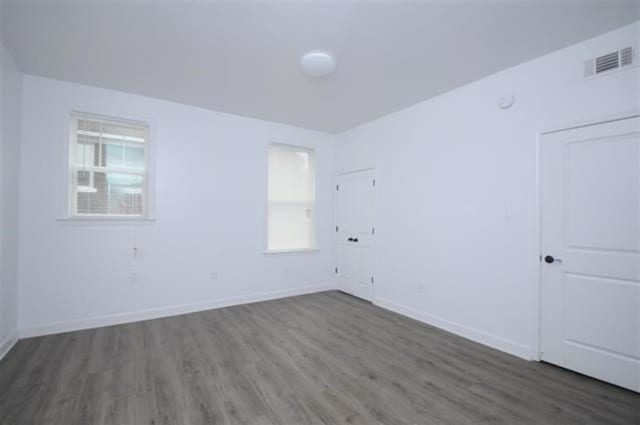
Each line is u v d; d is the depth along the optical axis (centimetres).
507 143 279
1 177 249
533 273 260
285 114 411
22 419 179
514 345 270
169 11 204
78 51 255
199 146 388
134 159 354
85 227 321
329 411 190
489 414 188
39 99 301
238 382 221
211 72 291
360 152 458
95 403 195
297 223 495
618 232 220
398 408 193
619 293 219
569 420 183
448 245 329
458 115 321
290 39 236
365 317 368
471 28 221
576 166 239
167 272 366
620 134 219
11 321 274
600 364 226
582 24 215
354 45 243
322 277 499
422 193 359
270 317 364
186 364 247
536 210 259
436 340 301
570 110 242
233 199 413
